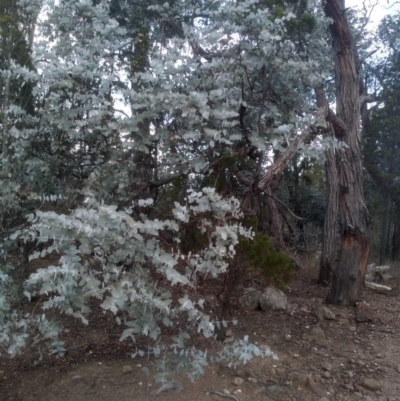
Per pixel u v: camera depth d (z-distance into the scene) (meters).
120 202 4.64
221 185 4.44
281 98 5.06
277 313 6.18
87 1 4.95
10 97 5.44
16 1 6.08
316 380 4.36
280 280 4.52
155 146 4.62
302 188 11.72
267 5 5.20
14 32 5.89
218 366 4.36
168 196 4.70
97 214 2.94
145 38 5.50
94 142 4.82
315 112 5.47
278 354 4.81
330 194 8.41
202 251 3.49
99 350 4.66
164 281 3.75
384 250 12.20
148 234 3.24
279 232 8.55
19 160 4.86
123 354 4.55
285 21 4.77
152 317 3.04
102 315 5.30
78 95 4.51
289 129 4.41
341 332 5.57
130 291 2.99
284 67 4.57
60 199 4.92
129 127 4.24
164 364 3.42
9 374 4.23
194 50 4.62
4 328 3.28
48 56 4.48
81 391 3.89
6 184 4.66
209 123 4.22
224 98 4.36
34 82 5.10
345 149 6.64
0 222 4.75
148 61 4.97
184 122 4.25
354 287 6.62
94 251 3.07
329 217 8.38
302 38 5.14
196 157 4.45
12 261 5.20
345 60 6.82
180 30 5.87
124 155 4.73
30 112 5.51
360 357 4.89
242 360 3.66
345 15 6.82
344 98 6.79
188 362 3.30
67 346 4.71
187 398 3.84
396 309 6.54
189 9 5.82
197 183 4.72
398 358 4.89
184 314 3.93
